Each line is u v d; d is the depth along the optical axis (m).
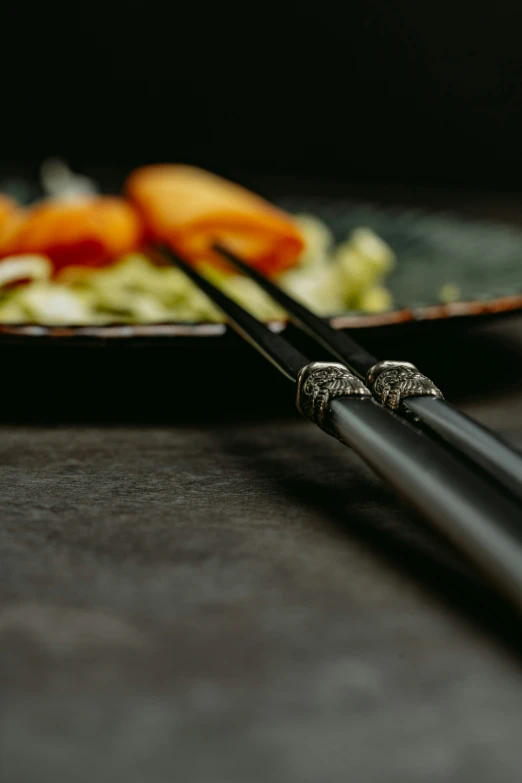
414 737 0.19
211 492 0.32
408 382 0.27
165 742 0.19
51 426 0.36
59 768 0.18
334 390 0.28
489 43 1.35
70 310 0.42
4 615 0.23
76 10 1.51
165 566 0.26
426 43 1.40
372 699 0.20
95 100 1.54
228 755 0.18
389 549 0.28
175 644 0.22
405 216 0.55
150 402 0.38
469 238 0.51
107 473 0.33
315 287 0.48
